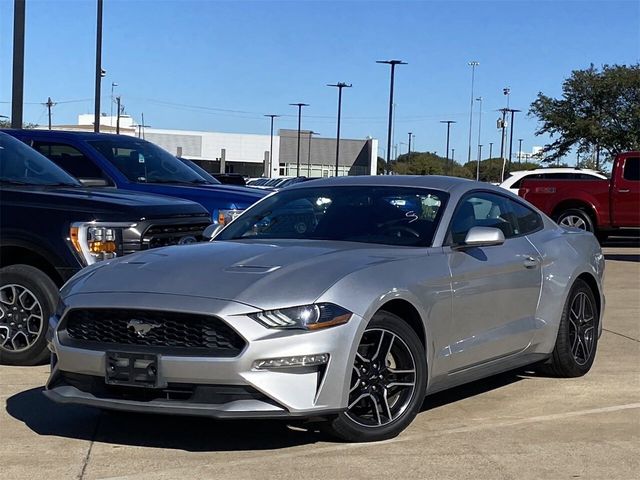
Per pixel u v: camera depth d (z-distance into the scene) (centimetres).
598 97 4106
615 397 640
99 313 490
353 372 493
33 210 710
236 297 467
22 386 648
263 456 489
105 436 530
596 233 1894
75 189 781
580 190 1828
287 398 459
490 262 598
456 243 583
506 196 675
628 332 902
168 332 473
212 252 539
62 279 701
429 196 611
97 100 2447
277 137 8069
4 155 798
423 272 538
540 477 462
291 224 614
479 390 662
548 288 662
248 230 624
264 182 4309
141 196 791
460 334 568
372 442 515
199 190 1039
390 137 4775
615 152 4103
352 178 662
